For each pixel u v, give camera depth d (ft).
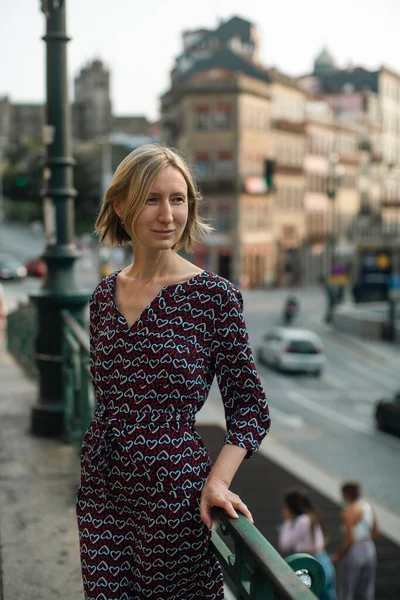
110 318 6.91
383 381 109.91
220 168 221.25
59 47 19.92
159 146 6.93
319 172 277.03
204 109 219.41
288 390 99.76
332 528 42.29
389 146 352.08
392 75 351.46
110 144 321.73
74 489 16.44
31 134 500.33
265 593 6.04
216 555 7.05
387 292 170.81
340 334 149.07
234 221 222.48
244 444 6.61
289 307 156.15
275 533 39.09
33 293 20.13
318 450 70.03
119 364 6.77
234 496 6.39
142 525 6.73
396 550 40.70
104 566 6.98
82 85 510.58
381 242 303.89
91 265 224.74
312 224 272.92
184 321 6.70
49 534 14.06
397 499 56.13
